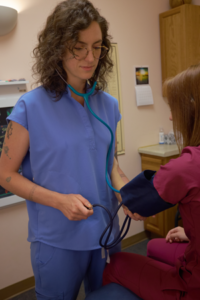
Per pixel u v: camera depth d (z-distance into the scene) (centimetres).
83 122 99
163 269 96
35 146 94
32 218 106
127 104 237
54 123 94
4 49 171
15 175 98
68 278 102
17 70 177
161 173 78
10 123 94
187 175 74
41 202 95
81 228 100
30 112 91
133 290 98
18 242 192
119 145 235
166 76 250
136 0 230
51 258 101
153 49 247
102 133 105
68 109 97
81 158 98
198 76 79
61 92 97
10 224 187
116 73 225
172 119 90
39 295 106
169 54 243
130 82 236
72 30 82
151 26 243
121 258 109
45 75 94
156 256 120
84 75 91
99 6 209
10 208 186
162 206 80
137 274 98
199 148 79
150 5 239
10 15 160
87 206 88
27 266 197
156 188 78
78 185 98
